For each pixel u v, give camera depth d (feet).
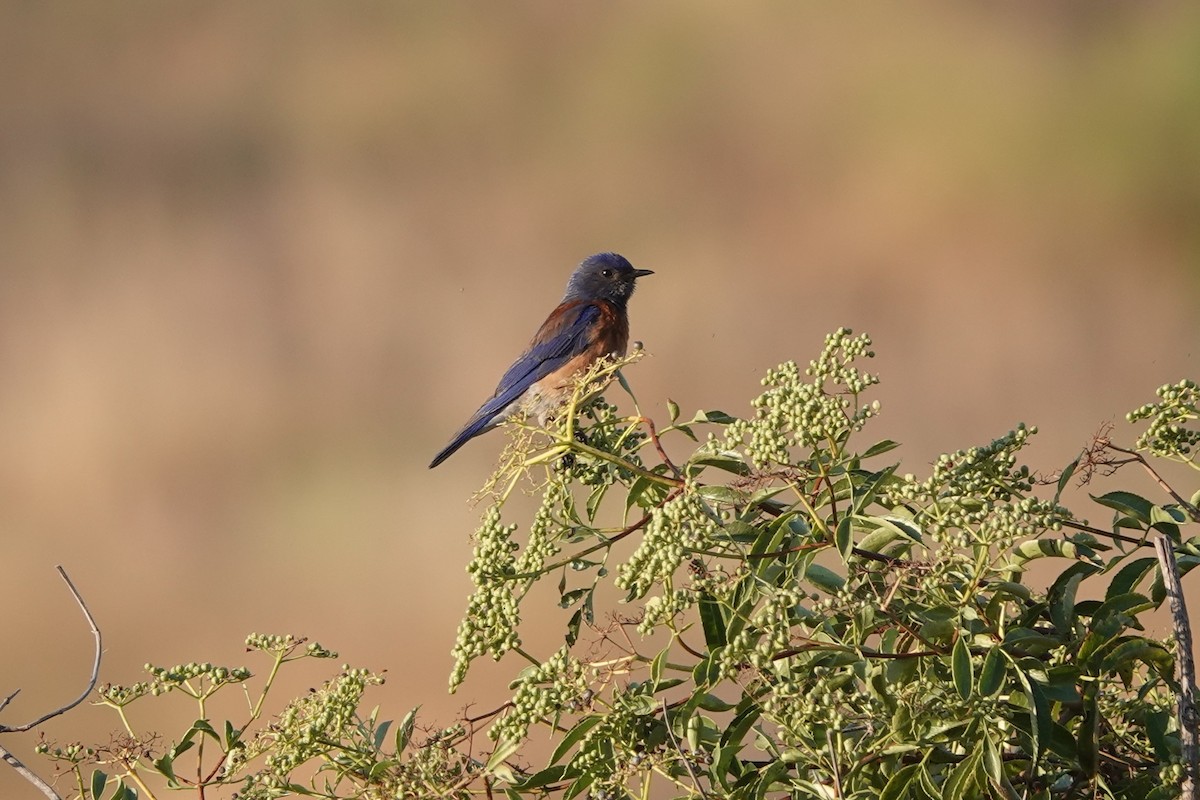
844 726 24.08
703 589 24.56
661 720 24.79
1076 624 23.89
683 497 23.75
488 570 24.97
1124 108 146.92
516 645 24.85
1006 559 25.11
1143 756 24.79
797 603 22.70
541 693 23.98
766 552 24.22
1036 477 26.73
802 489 25.14
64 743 60.23
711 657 23.34
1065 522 22.53
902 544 25.55
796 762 23.77
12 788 58.54
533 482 27.14
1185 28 158.30
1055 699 22.57
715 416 27.58
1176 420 25.27
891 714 23.27
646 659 24.90
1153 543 24.76
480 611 24.84
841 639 24.57
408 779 24.66
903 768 22.77
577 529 26.27
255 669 64.80
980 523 23.07
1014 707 23.20
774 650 22.56
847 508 25.32
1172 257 121.60
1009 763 23.90
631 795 24.82
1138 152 139.85
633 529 26.32
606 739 24.75
